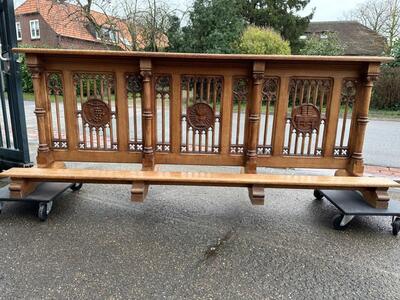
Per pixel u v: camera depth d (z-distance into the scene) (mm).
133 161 2506
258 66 2234
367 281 1592
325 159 2484
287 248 1899
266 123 2441
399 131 7039
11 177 2137
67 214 2293
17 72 2752
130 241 1933
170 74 2344
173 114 2428
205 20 12609
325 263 1745
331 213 2434
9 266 1641
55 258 1725
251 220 2283
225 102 2395
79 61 2322
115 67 2338
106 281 1540
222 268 1676
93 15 14828
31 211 2312
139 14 14031
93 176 2170
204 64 2309
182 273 1623
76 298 1415
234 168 3768
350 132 2451
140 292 1468
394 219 2115
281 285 1545
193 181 2170
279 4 17656
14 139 2900
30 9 21938
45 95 2395
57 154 2510
